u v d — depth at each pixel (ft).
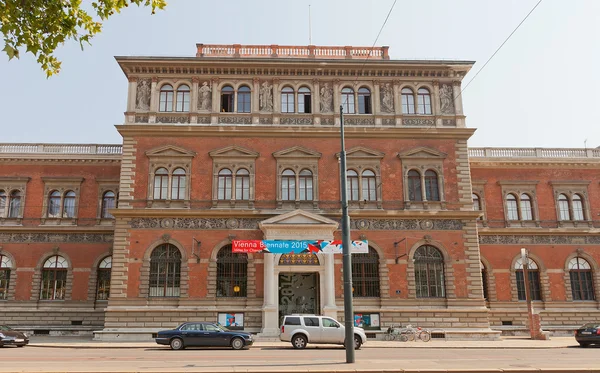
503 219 166.40
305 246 127.54
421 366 65.82
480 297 134.00
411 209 138.72
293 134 141.38
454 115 145.79
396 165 141.49
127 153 137.90
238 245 126.72
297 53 150.82
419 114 145.69
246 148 140.26
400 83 147.43
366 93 147.54
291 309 138.00
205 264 132.16
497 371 60.44
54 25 44.29
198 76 144.87
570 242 165.37
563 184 169.78
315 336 102.83
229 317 129.18
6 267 154.71
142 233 132.98
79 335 146.82
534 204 167.94
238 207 136.98
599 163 171.22
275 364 68.59
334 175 140.05
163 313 128.57
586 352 94.58
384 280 133.49
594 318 159.43
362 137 142.51
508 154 173.17
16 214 159.43
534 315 138.31
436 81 148.25
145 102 142.51
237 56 149.28
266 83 145.79
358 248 127.44
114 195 162.30
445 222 138.41
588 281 163.84
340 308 130.00
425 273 135.95
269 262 129.90
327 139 142.31
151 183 136.56
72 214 160.35
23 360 75.36
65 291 154.40
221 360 75.36
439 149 143.13
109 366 65.77
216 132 140.15
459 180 140.97
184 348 101.96
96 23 47.03
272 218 131.34
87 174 163.22
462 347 109.09
